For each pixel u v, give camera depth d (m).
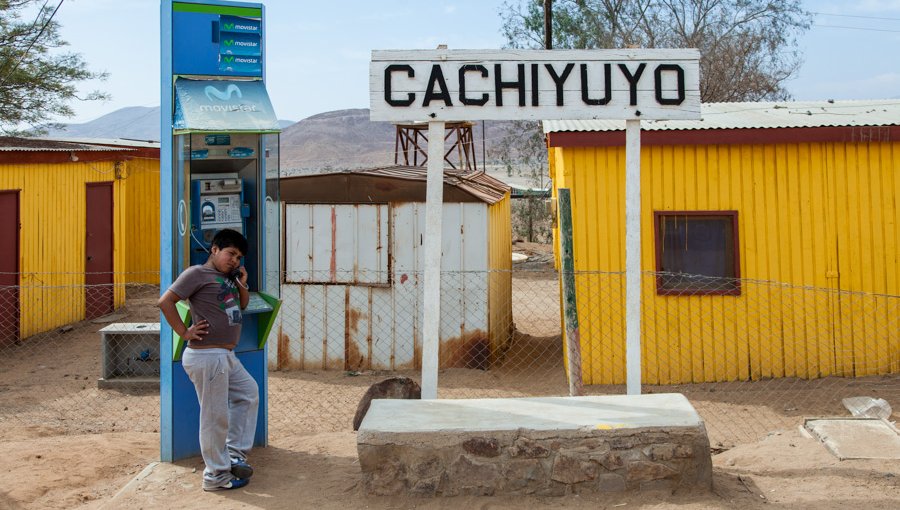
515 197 27.53
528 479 5.30
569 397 6.11
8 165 12.07
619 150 9.63
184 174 6.29
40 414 8.71
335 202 10.94
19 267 12.28
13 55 20.53
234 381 5.94
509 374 10.70
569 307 6.48
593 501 5.22
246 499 5.52
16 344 12.27
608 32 29.92
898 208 9.49
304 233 10.96
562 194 6.52
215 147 6.62
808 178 9.58
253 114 6.19
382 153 121.44
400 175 11.13
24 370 10.87
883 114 10.14
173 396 6.27
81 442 6.97
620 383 9.66
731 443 7.44
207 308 5.56
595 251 9.68
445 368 10.88
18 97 21.30
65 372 10.73
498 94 6.14
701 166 9.64
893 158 9.50
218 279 5.62
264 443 6.70
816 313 9.52
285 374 10.73
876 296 9.47
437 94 6.12
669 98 6.15
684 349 9.62
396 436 5.32
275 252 6.84
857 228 9.54
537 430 5.31
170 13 6.20
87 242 14.14
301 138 136.50
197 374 5.54
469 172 15.16
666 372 9.62
